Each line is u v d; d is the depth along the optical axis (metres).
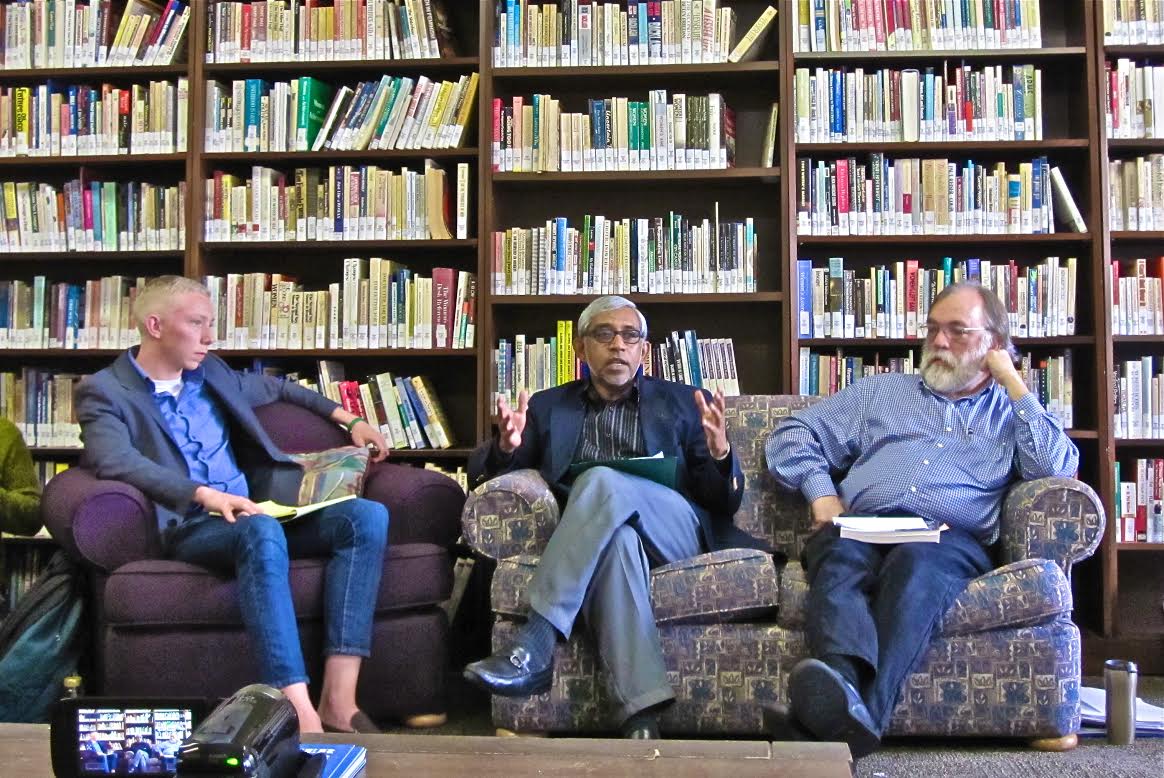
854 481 2.72
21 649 2.53
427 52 3.52
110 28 3.62
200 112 3.54
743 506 2.91
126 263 3.84
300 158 3.54
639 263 3.45
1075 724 2.37
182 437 2.78
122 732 1.09
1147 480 3.29
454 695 3.03
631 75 3.53
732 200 3.69
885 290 3.38
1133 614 3.50
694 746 1.33
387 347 3.49
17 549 3.57
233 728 1.01
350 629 2.45
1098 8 3.31
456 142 3.51
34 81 3.73
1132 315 3.31
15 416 3.59
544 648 2.32
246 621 2.34
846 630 2.22
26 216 3.62
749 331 3.69
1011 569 2.36
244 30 3.55
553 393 2.96
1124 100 3.32
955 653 2.35
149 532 2.56
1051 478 2.50
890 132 3.38
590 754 1.30
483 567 3.34
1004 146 3.33
